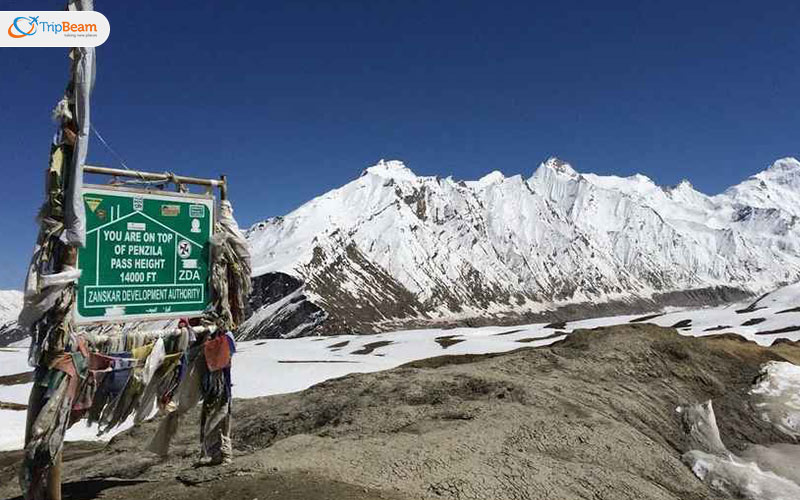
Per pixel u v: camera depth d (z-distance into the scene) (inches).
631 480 440.1
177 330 359.9
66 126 311.7
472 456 406.6
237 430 633.6
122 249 342.0
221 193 391.5
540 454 444.1
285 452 392.8
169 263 361.4
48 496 303.3
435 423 500.1
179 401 364.8
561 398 589.9
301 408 641.0
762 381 793.6
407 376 683.4
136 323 352.2
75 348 315.0
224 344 377.1
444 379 636.7
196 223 374.9
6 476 577.9
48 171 309.3
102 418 336.5
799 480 562.3
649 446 526.6
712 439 622.2
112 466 536.4
